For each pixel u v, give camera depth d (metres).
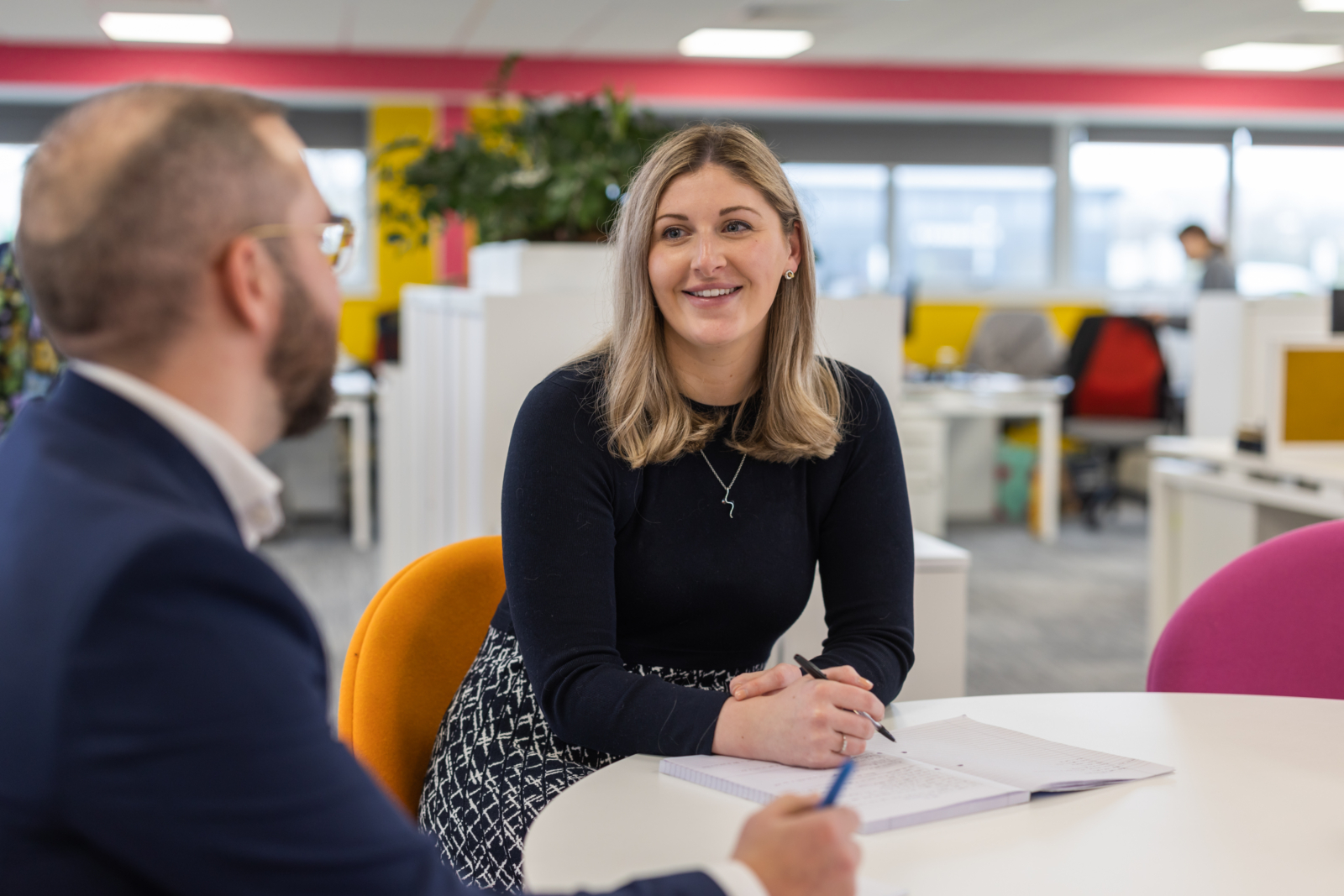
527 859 0.86
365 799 0.62
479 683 1.34
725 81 7.68
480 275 3.15
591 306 2.36
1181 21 6.54
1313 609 1.44
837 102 7.80
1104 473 6.57
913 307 7.41
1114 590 4.85
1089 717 1.19
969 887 0.81
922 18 6.44
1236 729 1.15
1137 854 0.86
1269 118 8.36
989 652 3.89
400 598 1.39
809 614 2.20
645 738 1.12
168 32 6.59
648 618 1.33
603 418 1.31
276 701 0.58
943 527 6.43
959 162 8.61
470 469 2.58
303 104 7.68
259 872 0.57
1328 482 2.85
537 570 1.25
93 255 0.62
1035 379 7.24
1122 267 8.89
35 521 0.58
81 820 0.55
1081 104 8.00
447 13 6.24
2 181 7.46
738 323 1.30
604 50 7.28
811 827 0.72
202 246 0.64
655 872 0.84
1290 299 3.63
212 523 0.60
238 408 0.68
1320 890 0.80
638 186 1.35
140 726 0.54
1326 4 6.15
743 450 1.33
